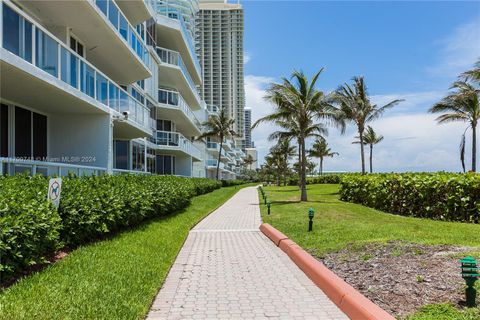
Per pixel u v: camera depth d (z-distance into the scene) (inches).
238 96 4124.0
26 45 409.1
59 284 217.2
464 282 213.8
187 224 557.0
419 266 253.9
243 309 208.4
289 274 286.5
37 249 233.6
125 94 736.3
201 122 2400.3
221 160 3479.3
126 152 964.0
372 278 238.5
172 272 294.0
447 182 552.4
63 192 316.2
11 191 245.6
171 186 629.9
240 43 4052.7
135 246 343.6
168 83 1503.4
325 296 230.7
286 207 824.9
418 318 168.6
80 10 589.0
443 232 402.0
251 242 437.4
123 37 729.6
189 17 2033.7
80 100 542.6
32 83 445.7
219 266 315.0
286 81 994.1
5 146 540.7
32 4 567.8
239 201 1147.9
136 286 230.1
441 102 1227.2
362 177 869.2
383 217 594.2
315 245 365.4
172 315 198.8
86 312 178.2
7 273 214.7
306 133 1028.5
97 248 317.7
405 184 625.6
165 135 1358.3
